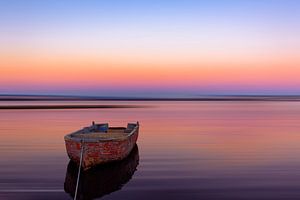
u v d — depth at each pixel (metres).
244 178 14.23
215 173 15.17
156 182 13.59
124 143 16.48
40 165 16.81
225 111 75.25
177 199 11.44
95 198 11.54
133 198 11.53
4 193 12.01
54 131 31.97
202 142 25.66
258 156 19.61
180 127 37.84
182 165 16.97
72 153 15.19
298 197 11.59
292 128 36.97
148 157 19.19
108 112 65.62
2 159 18.39
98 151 14.69
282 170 15.86
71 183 13.37
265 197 11.58
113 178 14.31
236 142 25.72
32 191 12.27
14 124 39.00
